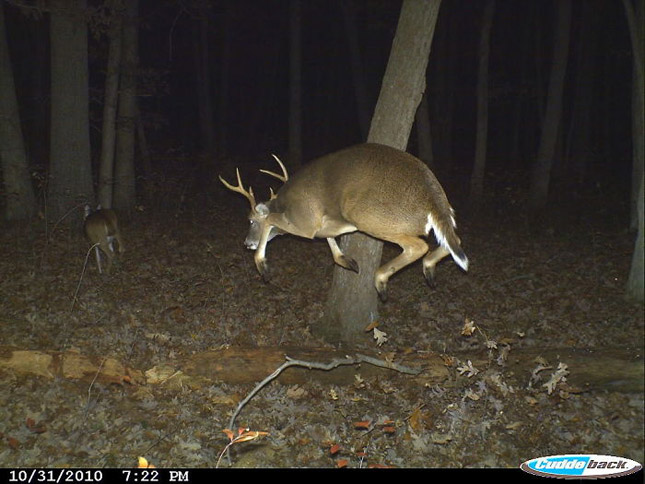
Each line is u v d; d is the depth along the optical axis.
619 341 8.06
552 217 17.12
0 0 13.13
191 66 33.97
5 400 6.21
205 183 18.17
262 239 7.38
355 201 6.55
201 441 5.89
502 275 11.07
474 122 33.69
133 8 14.83
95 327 7.94
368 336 8.00
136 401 6.39
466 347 7.94
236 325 8.28
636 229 14.20
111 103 13.60
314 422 6.24
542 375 6.72
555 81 18.11
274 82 33.78
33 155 21.05
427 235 6.52
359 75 22.78
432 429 6.14
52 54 13.18
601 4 26.66
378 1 22.02
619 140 31.78
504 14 30.36
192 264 11.21
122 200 15.20
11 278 9.70
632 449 5.99
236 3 29.11
